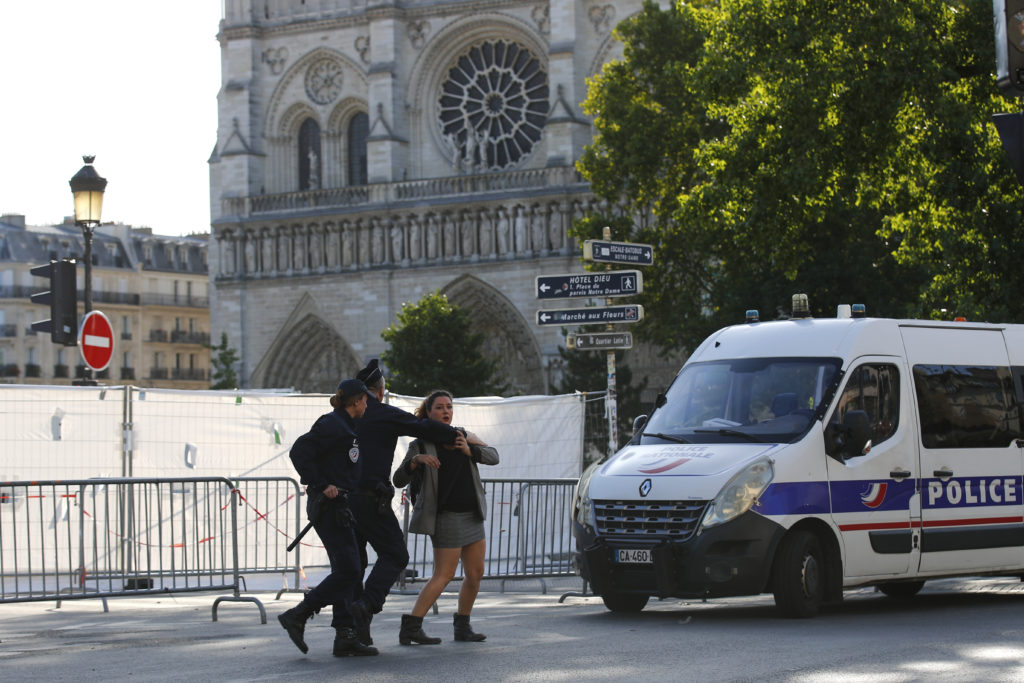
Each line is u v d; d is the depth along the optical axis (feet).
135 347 454.40
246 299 325.62
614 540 69.10
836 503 70.03
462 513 60.13
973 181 134.72
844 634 60.29
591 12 299.17
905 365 75.05
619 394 261.24
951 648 55.01
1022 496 78.54
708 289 233.14
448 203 305.32
